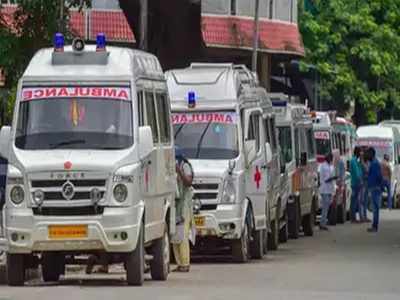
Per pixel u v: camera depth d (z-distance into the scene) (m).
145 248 35.94
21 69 44.44
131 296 31.17
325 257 47.34
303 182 60.53
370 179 66.25
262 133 47.53
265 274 39.22
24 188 33.06
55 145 33.56
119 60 34.66
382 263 44.22
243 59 90.31
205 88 45.00
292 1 93.06
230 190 42.88
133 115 33.88
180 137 44.25
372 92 109.94
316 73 106.75
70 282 35.69
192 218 40.22
